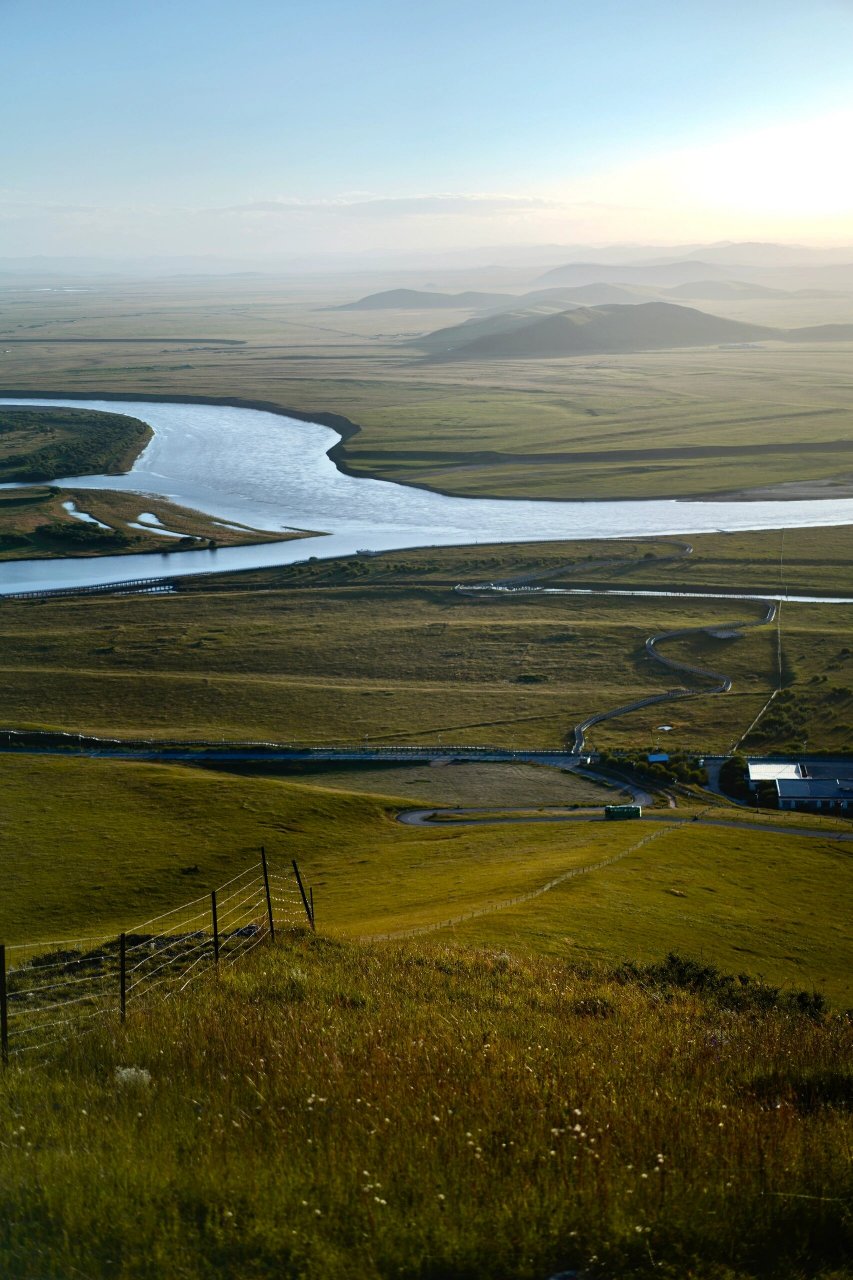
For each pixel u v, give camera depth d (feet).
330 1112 56.70
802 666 587.68
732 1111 59.36
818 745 469.98
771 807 403.54
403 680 593.42
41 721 522.47
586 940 180.45
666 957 168.86
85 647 653.71
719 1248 44.39
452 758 465.88
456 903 221.25
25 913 253.85
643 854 282.56
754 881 262.06
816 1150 52.95
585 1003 103.50
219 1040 73.72
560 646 641.40
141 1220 44.98
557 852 292.40
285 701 551.18
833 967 193.88
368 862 295.28
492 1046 72.69
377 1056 67.77
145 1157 50.39
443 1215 45.03
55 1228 44.57
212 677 592.19
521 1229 44.55
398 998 98.12
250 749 473.26
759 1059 76.18
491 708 540.11
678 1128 55.21
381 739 495.00
